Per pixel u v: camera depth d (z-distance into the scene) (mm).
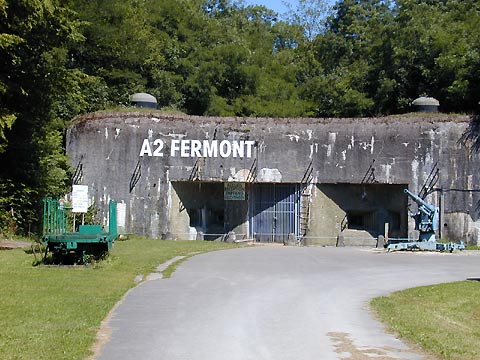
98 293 14461
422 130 36688
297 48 68500
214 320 12000
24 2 24797
